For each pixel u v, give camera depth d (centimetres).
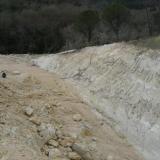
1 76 1766
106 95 1761
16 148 1208
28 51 4534
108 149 1381
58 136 1372
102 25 3394
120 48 1988
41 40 4581
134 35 3162
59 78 1964
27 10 5909
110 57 1961
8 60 2295
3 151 1173
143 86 1728
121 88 1766
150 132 1541
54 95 1700
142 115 1616
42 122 1422
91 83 1862
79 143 1354
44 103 1577
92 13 3169
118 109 1670
